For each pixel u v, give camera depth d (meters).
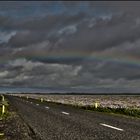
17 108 30.27
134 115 24.92
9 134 11.80
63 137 10.81
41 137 10.92
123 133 11.72
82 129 13.04
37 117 19.53
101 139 10.23
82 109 31.09
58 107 33.97
